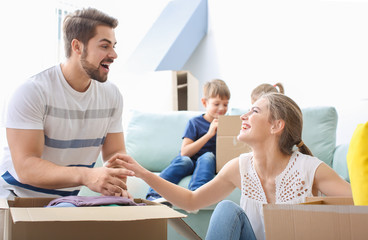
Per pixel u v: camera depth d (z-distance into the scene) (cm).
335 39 338
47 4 340
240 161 147
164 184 146
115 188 132
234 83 415
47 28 340
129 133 281
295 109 141
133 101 378
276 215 86
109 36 159
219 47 432
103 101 173
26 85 154
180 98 398
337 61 336
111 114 179
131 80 390
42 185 146
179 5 448
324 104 340
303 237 82
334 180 133
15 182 159
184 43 424
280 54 377
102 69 161
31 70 328
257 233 141
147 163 272
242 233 128
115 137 182
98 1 388
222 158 230
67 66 161
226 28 425
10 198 158
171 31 424
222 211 126
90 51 156
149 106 363
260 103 144
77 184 140
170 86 351
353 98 323
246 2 407
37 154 152
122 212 93
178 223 154
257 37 396
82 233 98
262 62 391
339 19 337
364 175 84
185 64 457
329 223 78
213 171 229
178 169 233
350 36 329
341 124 327
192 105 374
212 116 267
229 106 416
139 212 94
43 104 155
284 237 84
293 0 368
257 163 143
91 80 168
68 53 160
